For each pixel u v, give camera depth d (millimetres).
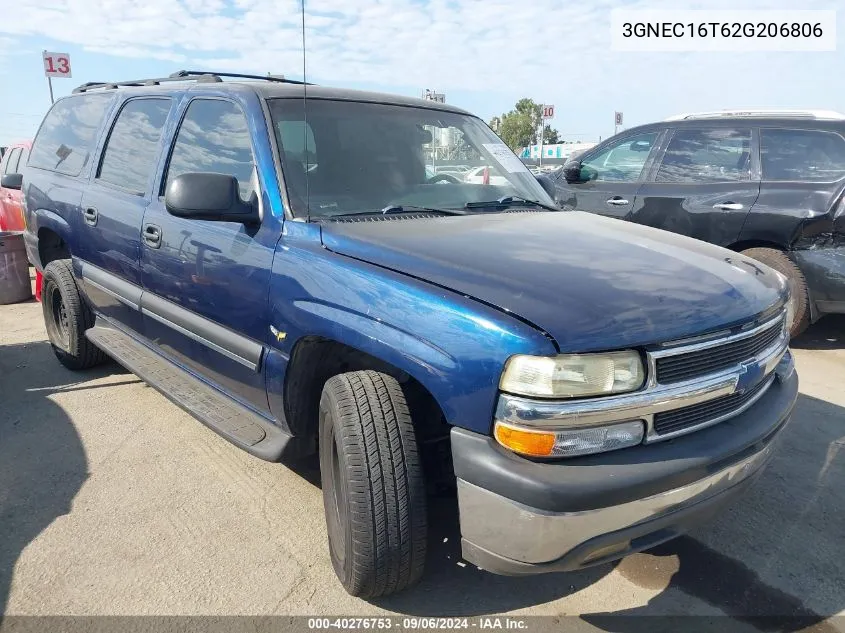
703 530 3062
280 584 2646
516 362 1977
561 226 2992
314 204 2881
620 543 2072
